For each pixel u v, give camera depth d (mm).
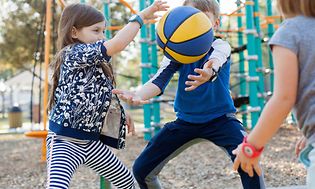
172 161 6512
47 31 6555
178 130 3248
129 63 26344
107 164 3164
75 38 3258
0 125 18016
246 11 8102
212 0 3344
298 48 1961
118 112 3256
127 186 3287
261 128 1966
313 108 1973
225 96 3182
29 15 16500
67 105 3043
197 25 2867
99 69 3107
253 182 2855
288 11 2061
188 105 3209
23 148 9031
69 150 2988
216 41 3100
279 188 4434
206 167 6000
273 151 7094
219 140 3129
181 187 4973
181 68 3227
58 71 3174
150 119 8672
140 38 8211
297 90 2006
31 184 5543
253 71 8219
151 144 3344
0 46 17203
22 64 17953
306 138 2051
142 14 3090
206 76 2660
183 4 3352
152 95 3121
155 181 3391
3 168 6691
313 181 1954
